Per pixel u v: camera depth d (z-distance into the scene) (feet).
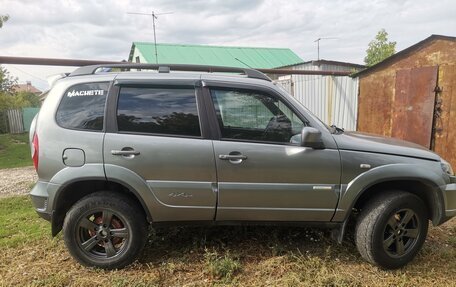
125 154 10.44
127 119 10.74
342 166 10.69
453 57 22.18
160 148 10.51
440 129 23.22
